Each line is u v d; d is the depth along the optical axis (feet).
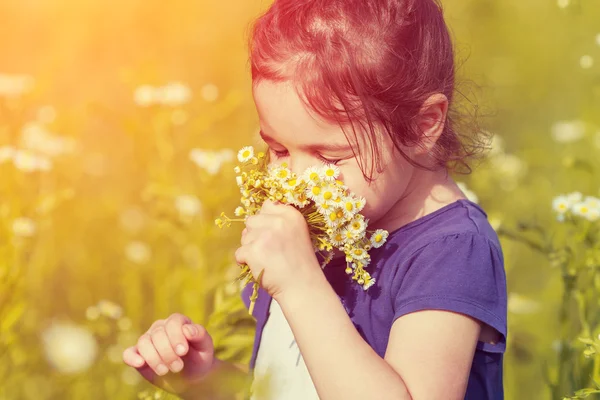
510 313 12.60
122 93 18.98
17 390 11.50
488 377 6.91
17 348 11.84
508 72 23.79
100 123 17.80
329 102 6.54
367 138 6.63
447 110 7.25
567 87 23.16
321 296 6.55
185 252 12.82
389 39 6.81
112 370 11.69
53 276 14.80
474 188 17.11
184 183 14.25
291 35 6.73
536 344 12.42
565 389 9.75
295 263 6.59
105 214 15.88
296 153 6.79
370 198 6.72
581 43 23.11
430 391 6.33
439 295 6.59
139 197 16.25
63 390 11.59
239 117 18.02
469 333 6.56
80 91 19.44
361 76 6.61
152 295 14.01
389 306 6.97
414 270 6.82
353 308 7.10
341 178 6.66
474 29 24.95
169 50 22.00
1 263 11.11
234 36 22.53
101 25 21.72
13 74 20.48
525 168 18.25
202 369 7.91
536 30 24.54
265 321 7.97
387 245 7.08
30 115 16.16
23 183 12.76
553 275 14.67
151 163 13.39
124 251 14.74
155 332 7.73
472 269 6.72
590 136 17.75
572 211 10.44
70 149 16.30
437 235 6.88
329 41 6.64
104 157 17.26
